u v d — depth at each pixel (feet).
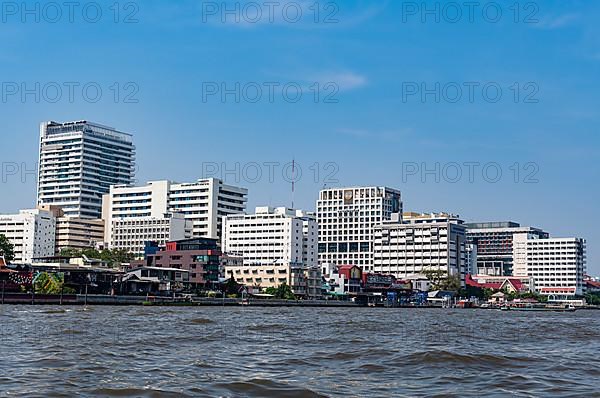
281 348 227.20
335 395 134.51
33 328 292.20
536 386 148.46
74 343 225.97
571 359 207.41
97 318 393.70
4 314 417.90
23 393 128.36
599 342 288.51
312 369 173.06
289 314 551.18
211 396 129.80
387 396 134.31
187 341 246.68
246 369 170.19
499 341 282.36
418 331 336.90
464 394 137.28
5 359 177.99
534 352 229.25
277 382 147.33
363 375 163.53
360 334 305.53
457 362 188.75
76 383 141.08
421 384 150.10
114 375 153.89
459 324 431.84
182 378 151.02
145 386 138.31
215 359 189.67
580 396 136.26
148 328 312.71
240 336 277.64
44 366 166.20
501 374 166.71
